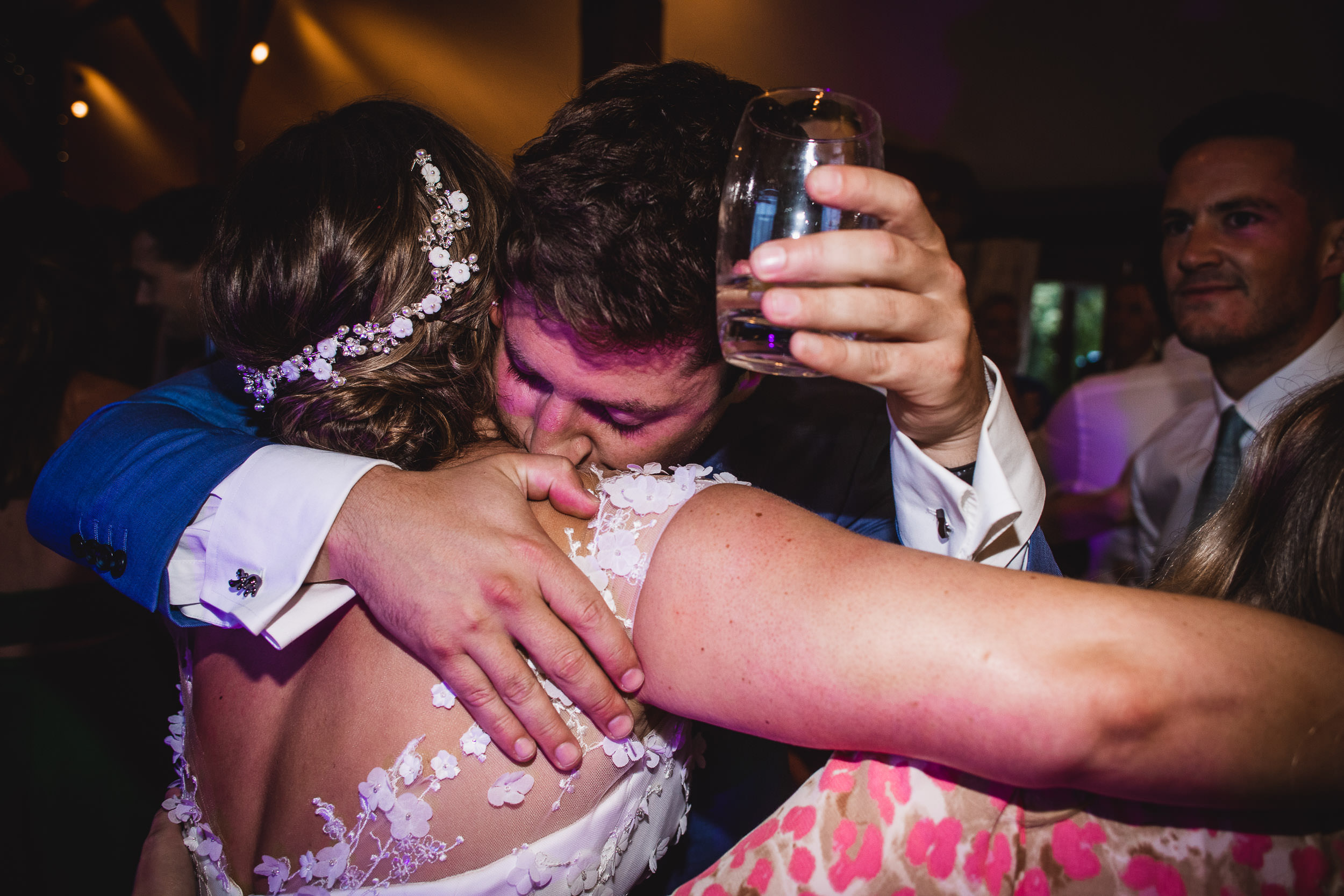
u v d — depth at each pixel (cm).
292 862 86
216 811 98
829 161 75
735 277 77
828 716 69
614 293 93
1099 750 60
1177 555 97
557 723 82
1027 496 101
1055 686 60
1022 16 598
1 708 210
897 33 645
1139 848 70
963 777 74
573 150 96
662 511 86
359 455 101
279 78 991
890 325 73
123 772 221
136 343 311
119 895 219
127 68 1098
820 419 154
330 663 90
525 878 85
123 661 223
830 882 75
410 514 86
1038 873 71
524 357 103
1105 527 288
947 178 412
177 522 95
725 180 80
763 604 73
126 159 1171
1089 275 781
